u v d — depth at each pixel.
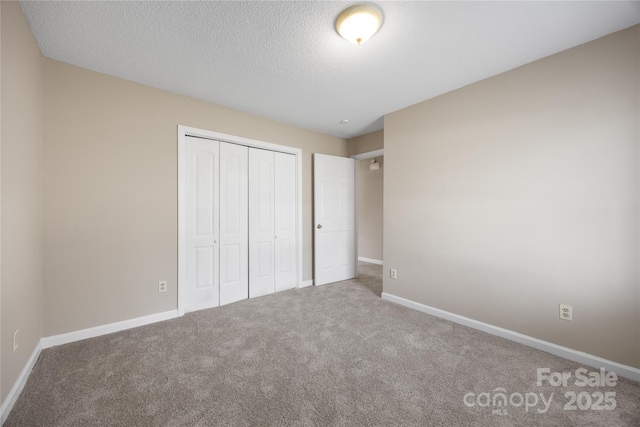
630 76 1.65
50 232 1.99
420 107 2.79
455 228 2.51
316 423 1.29
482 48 1.89
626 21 1.61
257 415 1.34
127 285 2.32
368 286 3.70
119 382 1.59
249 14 1.56
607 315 1.74
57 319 2.02
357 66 2.12
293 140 3.56
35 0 1.44
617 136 1.70
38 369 1.70
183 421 1.30
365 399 1.46
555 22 1.63
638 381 1.62
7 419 1.30
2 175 1.30
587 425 1.29
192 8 1.51
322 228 3.80
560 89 1.92
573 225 1.86
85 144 2.13
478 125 2.35
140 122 2.39
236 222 3.07
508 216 2.17
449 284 2.55
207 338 2.16
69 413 1.34
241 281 3.10
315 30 1.70
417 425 1.28
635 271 1.64
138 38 1.78
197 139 2.78
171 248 2.55
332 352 1.96
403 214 2.95
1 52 1.29
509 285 2.17
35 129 1.81
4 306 1.32
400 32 1.72
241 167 3.12
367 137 3.97
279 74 2.25
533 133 2.04
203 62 2.07
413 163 2.85
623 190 1.68
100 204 2.20
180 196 2.60
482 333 2.26
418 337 2.19
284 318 2.58
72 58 2.01
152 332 2.26
